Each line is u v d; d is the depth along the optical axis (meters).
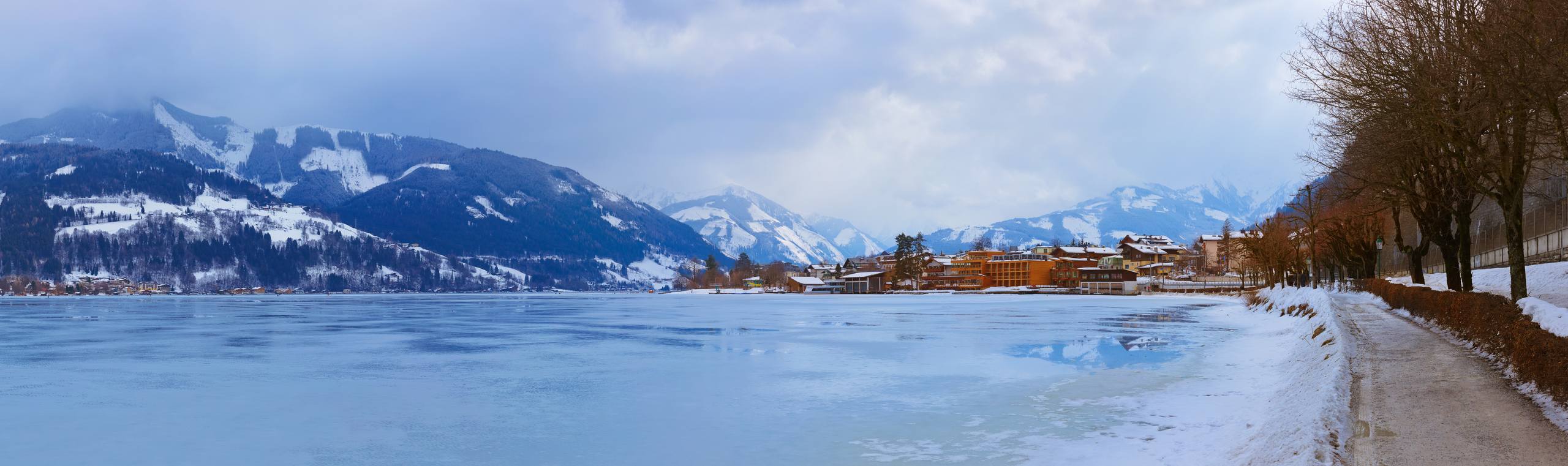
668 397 24.00
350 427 20.09
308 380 28.52
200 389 26.44
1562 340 14.55
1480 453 10.89
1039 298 154.75
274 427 20.16
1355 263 79.38
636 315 81.81
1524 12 22.06
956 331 49.31
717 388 25.53
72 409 22.89
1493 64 23.44
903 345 39.50
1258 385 22.47
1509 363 17.91
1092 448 15.86
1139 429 17.36
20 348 42.53
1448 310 26.91
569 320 71.94
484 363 33.56
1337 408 13.53
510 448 17.72
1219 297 136.00
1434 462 10.49
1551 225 61.12
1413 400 14.57
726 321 66.31
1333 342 23.58
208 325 65.00
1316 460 10.66
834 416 20.47
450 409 22.38
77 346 43.56
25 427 20.45
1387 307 42.88
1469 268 37.88
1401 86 28.34
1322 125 41.25
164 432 19.75
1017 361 31.77
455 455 17.17
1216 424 17.25
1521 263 27.30
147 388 26.83
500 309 105.62
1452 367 18.42
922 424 19.03
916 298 165.25
